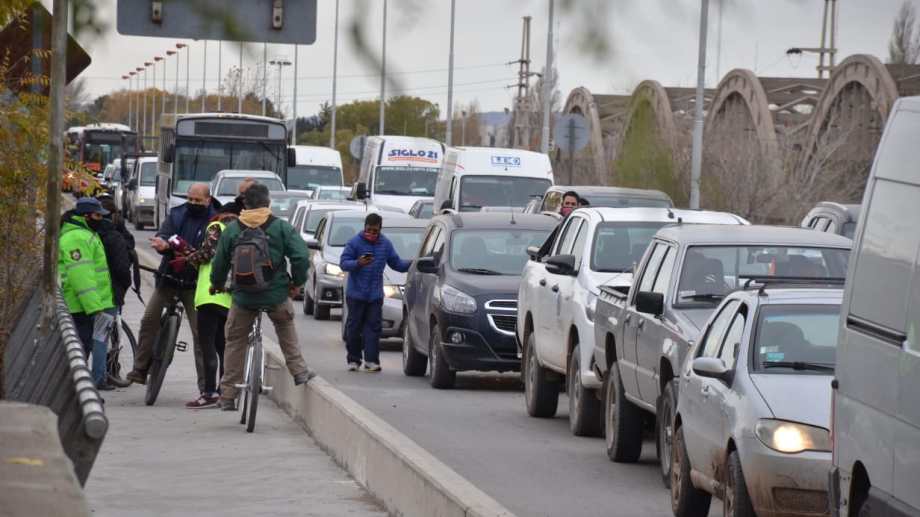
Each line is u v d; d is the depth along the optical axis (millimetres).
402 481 21516
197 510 22062
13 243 31688
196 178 105812
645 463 30328
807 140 91250
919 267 15281
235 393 32531
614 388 30500
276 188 101438
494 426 36156
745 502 20656
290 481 25344
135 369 36531
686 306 27750
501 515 16438
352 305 48531
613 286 32938
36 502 10227
